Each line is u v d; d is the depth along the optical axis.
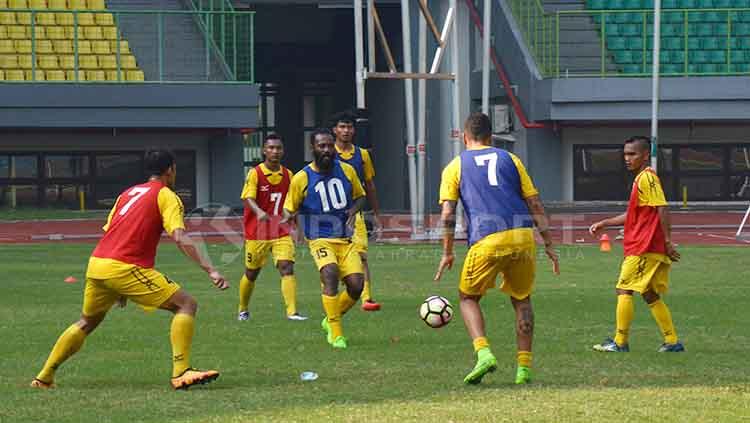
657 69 65.75
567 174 73.44
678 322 25.52
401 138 78.69
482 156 17.94
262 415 14.95
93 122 68.75
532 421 14.29
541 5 76.62
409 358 20.41
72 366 19.67
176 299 17.48
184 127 69.56
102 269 17.30
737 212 69.69
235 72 70.56
